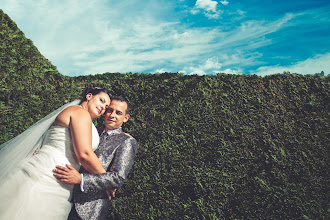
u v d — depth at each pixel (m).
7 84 3.77
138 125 4.30
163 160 4.01
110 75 4.87
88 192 2.01
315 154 3.64
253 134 3.91
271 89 4.15
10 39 3.92
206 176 3.81
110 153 2.32
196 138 4.03
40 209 1.78
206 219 3.63
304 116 3.92
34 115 3.99
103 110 2.30
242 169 3.75
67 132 2.00
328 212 3.35
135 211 3.89
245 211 3.56
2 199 1.69
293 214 3.42
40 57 4.37
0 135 3.64
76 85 4.56
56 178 1.90
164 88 4.41
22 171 1.83
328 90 3.95
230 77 4.30
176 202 3.81
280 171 3.63
